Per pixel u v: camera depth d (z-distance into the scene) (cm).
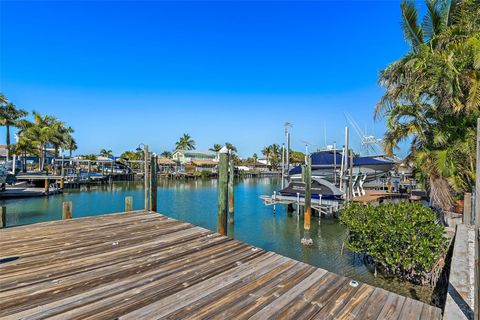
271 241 1062
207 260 421
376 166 1862
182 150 6675
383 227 579
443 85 770
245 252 459
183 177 5119
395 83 920
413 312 288
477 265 238
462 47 763
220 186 730
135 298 305
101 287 329
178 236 547
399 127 868
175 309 285
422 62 793
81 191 2883
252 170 6844
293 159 6331
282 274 374
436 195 796
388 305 301
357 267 739
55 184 2848
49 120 3712
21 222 1392
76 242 500
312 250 939
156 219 704
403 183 2320
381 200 1577
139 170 5459
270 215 1566
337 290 332
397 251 564
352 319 274
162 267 392
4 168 2161
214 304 296
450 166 756
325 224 1320
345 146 1585
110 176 3984
